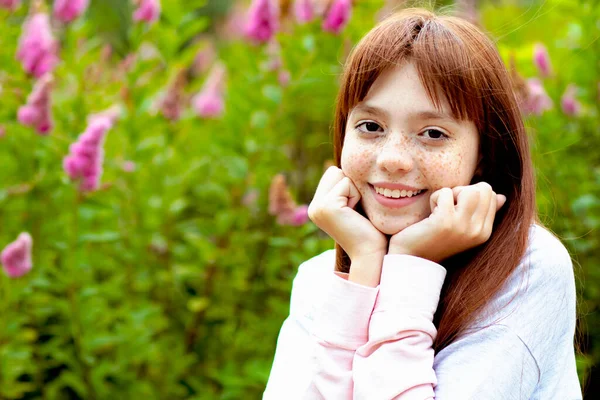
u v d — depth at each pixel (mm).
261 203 3611
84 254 3344
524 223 1615
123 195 3570
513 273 1574
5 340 3293
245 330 3549
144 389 3434
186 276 3562
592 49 3527
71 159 3113
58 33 3898
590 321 3377
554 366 1589
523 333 1523
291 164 3814
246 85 3775
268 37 3656
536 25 4367
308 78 3613
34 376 3514
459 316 1558
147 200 3588
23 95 3467
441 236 1557
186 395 3600
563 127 3496
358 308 1588
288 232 3492
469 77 1543
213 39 8672
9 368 3240
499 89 1608
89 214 3369
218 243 3600
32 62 3434
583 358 3113
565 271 1594
